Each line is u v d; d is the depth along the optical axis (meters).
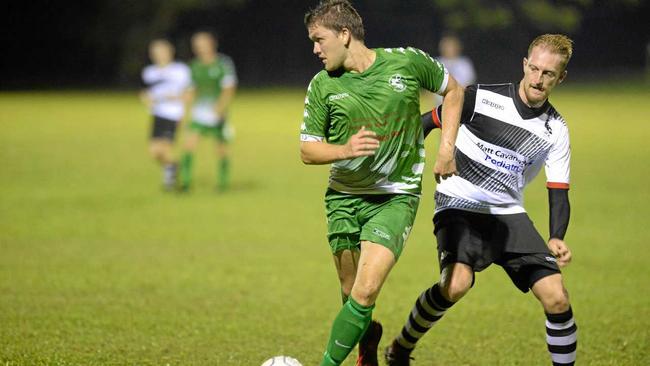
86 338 20.62
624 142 75.06
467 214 17.09
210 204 43.22
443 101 16.62
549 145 16.69
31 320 22.25
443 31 192.88
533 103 16.58
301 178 54.28
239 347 20.09
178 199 44.78
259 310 23.70
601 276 28.19
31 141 74.88
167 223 37.69
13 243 32.97
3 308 23.50
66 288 26.03
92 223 37.34
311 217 39.69
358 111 15.88
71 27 168.38
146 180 52.09
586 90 149.12
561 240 15.67
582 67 198.75
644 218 39.44
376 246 15.72
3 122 94.00
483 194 17.02
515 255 16.56
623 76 184.25
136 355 19.30
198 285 26.69
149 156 64.94
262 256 31.28
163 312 23.34
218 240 34.12
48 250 31.77
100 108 115.62
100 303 24.27
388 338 21.28
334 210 16.88
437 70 16.30
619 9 193.75
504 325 22.31
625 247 33.03
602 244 33.66
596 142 75.19
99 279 27.31
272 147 72.94
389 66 15.88
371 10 190.12
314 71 190.00
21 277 27.42
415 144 16.47
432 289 17.09
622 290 26.20
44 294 25.23
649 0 190.38
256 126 93.56
